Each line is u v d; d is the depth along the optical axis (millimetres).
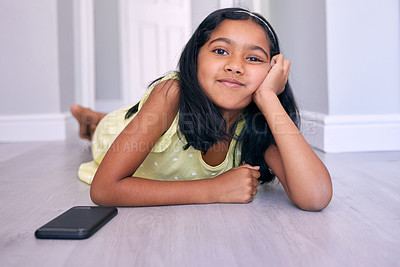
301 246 750
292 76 2357
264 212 968
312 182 941
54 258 708
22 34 2717
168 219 913
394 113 1949
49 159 1910
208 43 969
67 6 3123
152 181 1003
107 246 758
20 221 941
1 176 1504
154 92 1015
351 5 1899
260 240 782
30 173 1560
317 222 892
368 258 692
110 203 965
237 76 941
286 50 2631
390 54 1928
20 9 2707
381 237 795
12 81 2721
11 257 716
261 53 976
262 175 1198
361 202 1056
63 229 804
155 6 4840
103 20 4730
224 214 950
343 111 1935
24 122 2709
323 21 1943
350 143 1925
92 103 3504
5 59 2711
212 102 975
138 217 928
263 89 996
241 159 1168
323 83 1985
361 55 1923
